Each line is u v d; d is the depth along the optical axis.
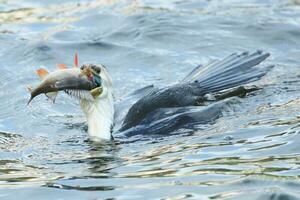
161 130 11.83
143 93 13.56
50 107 13.37
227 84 13.13
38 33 17.20
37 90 11.24
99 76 11.93
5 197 9.62
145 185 9.71
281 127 11.47
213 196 9.17
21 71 15.18
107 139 11.73
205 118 12.09
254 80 13.26
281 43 15.87
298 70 14.29
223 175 9.85
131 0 18.86
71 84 11.44
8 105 13.56
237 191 9.27
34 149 11.55
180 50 15.86
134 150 11.23
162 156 10.83
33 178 10.28
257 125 11.66
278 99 12.78
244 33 16.41
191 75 13.50
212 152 10.77
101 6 18.64
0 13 18.55
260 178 9.59
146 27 16.94
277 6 17.77
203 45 15.99
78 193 9.59
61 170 10.59
